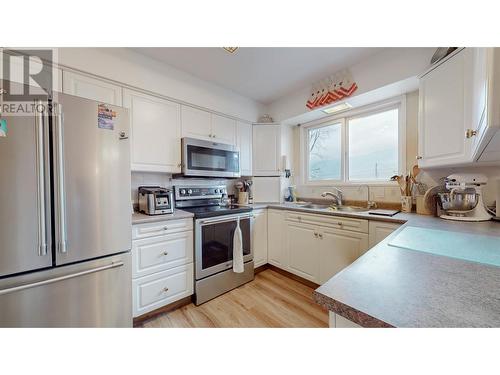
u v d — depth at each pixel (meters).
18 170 1.04
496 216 1.43
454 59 1.35
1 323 1.03
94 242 1.28
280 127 2.87
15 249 1.03
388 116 2.29
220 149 2.43
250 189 2.90
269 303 1.90
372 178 2.42
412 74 1.71
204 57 1.92
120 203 1.39
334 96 2.23
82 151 1.24
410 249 0.84
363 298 0.48
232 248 2.21
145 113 1.90
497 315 0.41
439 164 1.48
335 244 1.98
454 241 0.95
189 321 1.65
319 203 2.85
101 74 1.66
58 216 1.14
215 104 2.41
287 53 1.88
